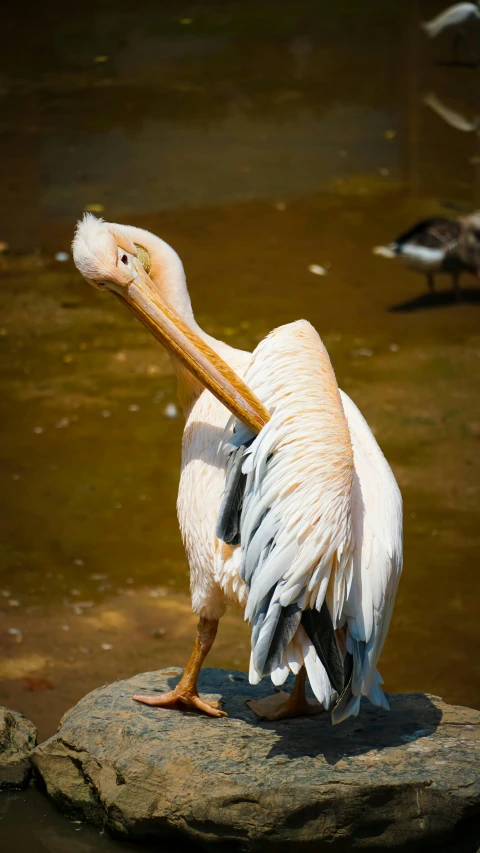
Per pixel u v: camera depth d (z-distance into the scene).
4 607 10.56
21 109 27.25
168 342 5.87
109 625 10.33
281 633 4.82
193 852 5.35
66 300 18.25
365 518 5.18
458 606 10.66
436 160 24.67
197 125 26.61
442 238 18.28
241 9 36.25
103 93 28.55
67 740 5.75
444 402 14.93
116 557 11.57
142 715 5.90
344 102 28.22
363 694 5.00
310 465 4.85
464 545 11.71
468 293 18.95
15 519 12.21
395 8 36.56
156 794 5.30
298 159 24.72
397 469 13.20
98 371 15.88
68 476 13.16
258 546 4.93
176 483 13.06
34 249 20.11
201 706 5.96
